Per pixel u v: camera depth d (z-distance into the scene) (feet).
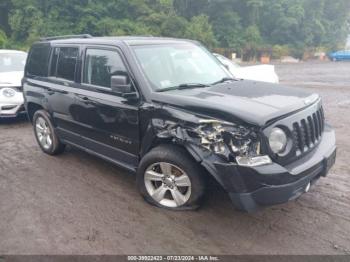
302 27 159.02
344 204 13.17
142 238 11.23
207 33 136.67
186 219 12.21
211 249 10.68
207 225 11.87
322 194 13.99
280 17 156.25
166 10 139.74
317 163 11.37
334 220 12.11
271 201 10.41
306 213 12.59
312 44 161.58
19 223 12.17
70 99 15.67
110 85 13.88
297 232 11.45
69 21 126.11
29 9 124.98
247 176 10.32
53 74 17.22
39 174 16.37
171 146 12.21
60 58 16.80
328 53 151.33
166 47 14.90
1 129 24.68
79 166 17.22
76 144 16.69
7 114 24.77
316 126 12.35
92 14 126.41
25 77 19.53
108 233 11.51
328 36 168.55
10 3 135.03
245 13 157.28
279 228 11.69
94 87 14.56
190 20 148.56
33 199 13.91
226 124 10.67
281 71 80.84
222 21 150.00
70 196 14.10
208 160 10.89
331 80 57.77
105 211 12.87
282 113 10.81
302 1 159.53
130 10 135.44
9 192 14.56
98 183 15.26
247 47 143.23
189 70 14.69
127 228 11.76
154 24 134.00
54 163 17.67
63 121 16.85
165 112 11.84
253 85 13.98
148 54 13.88
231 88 13.28
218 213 12.55
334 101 35.22
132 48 13.64
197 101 11.40
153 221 12.14
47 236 11.39
